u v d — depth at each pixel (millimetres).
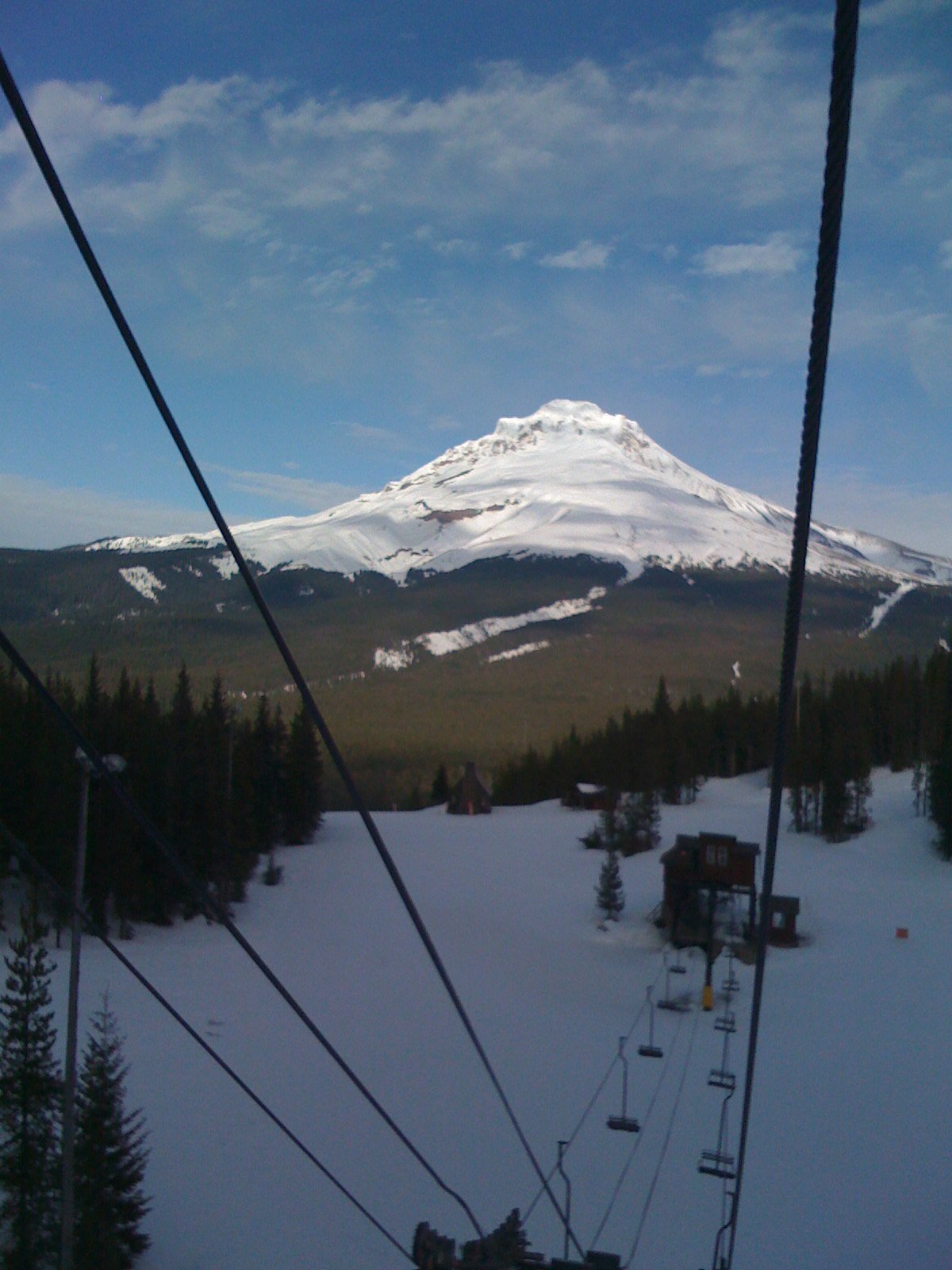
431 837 83625
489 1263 8703
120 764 15812
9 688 54375
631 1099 33438
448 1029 40312
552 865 73688
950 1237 23609
